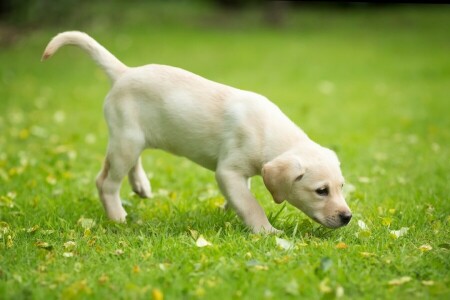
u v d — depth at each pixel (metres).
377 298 4.43
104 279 4.68
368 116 12.64
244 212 5.93
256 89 15.48
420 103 13.91
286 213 6.73
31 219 6.45
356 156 9.40
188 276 4.79
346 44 23.42
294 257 5.13
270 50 21.80
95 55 6.41
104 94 14.66
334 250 5.30
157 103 6.12
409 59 20.20
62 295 4.40
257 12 31.97
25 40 21.00
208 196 7.34
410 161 9.05
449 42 23.59
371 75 17.62
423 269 4.91
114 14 26.22
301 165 5.57
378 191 7.55
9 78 16.25
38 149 9.83
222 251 5.28
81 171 8.61
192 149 6.17
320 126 11.72
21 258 5.21
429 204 6.89
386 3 33.66
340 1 33.78
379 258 5.15
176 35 24.25
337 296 4.38
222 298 4.36
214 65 18.72
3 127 11.35
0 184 7.81
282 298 4.39
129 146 6.16
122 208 6.55
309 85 16.16
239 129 5.93
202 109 6.06
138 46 21.22
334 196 5.68
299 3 34.09
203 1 34.72
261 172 5.93
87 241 5.66
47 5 21.62
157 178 8.31
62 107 13.29
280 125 5.96
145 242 5.57
